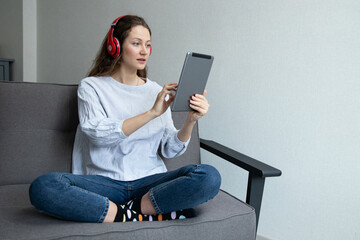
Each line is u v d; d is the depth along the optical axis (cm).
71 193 107
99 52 148
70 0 261
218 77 190
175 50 203
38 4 290
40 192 105
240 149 185
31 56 295
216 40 187
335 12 151
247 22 176
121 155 135
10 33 305
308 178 165
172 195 115
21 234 98
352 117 150
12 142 143
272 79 171
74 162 146
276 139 172
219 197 140
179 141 143
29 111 147
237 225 125
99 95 135
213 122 194
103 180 127
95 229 105
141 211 118
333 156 157
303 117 164
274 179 177
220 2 184
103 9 238
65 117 153
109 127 123
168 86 125
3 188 136
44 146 148
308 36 159
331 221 160
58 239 99
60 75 278
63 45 271
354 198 153
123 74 141
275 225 179
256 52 175
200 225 118
